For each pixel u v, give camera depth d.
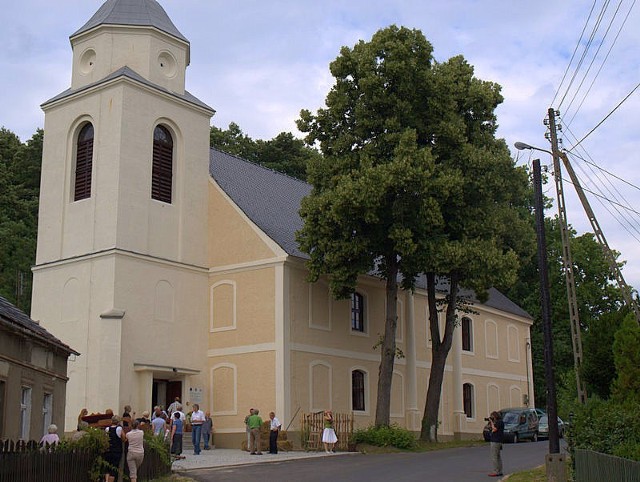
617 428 19.73
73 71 38.88
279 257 35.97
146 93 37.06
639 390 20.78
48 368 24.42
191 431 34.66
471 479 22.66
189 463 27.61
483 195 34.72
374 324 41.50
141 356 34.62
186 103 38.62
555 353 59.88
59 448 18.48
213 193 38.91
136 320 34.75
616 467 15.34
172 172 38.03
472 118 36.09
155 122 37.31
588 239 61.72
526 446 37.12
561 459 20.50
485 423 50.31
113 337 33.72
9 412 20.84
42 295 36.81
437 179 32.56
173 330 36.19
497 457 23.59
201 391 36.38
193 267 37.53
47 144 38.50
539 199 22.75
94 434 19.59
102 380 33.44
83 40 38.62
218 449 35.00
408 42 34.41
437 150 34.56
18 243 53.88
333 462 27.92
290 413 34.97
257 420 31.97
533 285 62.69
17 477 15.90
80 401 34.09
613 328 24.88
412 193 32.81
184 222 37.69
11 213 57.50
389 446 33.22
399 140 33.31
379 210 33.22
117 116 36.00
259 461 28.44
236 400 35.97
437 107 34.34
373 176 32.25
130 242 35.28
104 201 35.56
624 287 30.92
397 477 23.03
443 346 37.53
